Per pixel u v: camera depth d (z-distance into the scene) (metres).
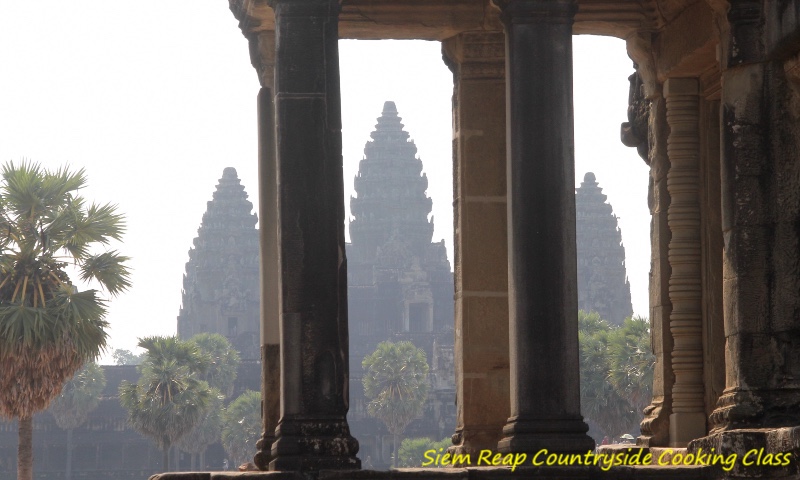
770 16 13.52
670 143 18.02
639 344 89.50
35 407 40.91
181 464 153.50
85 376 141.12
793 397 13.14
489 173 18.12
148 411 98.00
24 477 41.78
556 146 13.58
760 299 13.33
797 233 13.40
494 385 17.80
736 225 13.48
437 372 172.25
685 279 17.77
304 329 13.34
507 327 17.92
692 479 13.09
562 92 13.66
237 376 166.62
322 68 13.69
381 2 17.77
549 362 13.33
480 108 18.17
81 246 41.88
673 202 17.94
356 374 181.50
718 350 17.56
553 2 13.73
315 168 13.56
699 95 17.98
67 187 42.19
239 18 18.05
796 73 13.46
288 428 13.20
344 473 12.77
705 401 17.53
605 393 95.06
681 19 17.36
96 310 41.47
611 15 18.02
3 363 40.41
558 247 13.48
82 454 151.50
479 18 17.92
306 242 13.46
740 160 13.52
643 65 18.41
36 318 40.16
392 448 168.62
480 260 18.03
